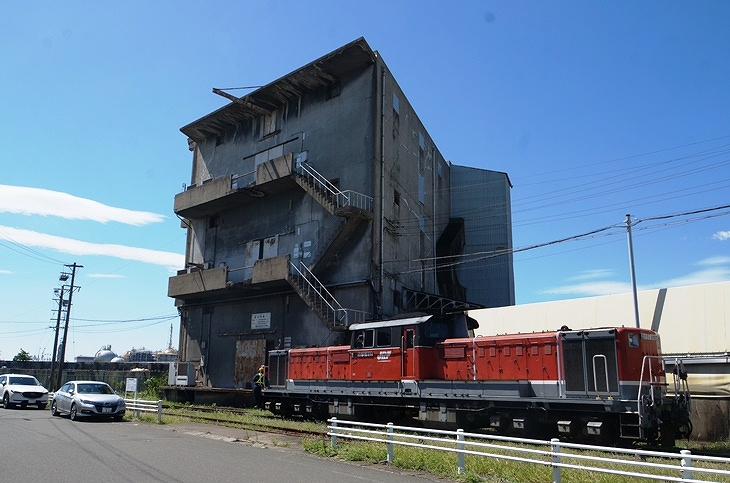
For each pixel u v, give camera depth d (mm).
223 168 38438
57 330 50688
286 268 29781
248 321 34125
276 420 21891
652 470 10695
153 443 14922
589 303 22594
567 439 16047
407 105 35625
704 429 18359
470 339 18250
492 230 41344
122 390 46344
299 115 34000
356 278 28906
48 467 10977
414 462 11555
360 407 21031
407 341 19359
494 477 10195
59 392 23750
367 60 30734
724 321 18812
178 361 38219
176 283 37000
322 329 29594
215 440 16125
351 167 30406
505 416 16719
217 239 38062
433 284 37406
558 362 15859
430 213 38312
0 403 28703
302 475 10609
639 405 14031
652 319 20656
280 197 33969
